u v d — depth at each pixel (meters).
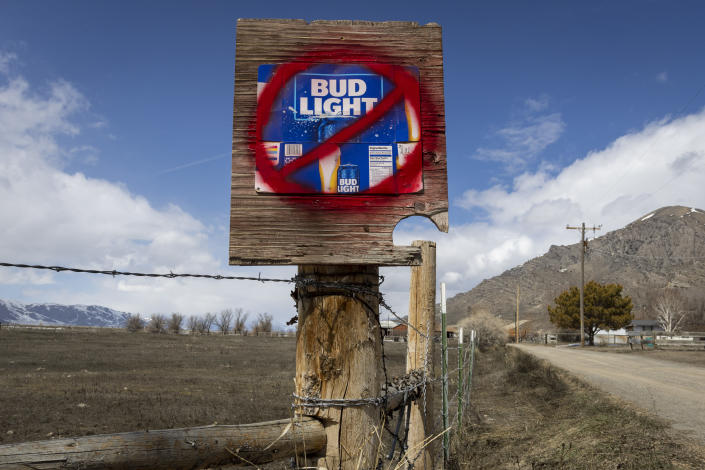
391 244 2.36
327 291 2.36
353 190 2.37
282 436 2.17
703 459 6.25
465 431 8.38
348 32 2.51
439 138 2.46
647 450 6.65
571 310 60.38
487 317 37.72
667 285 180.88
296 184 2.36
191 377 17.88
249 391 14.43
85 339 40.44
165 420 9.98
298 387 2.39
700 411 9.45
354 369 2.33
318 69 2.46
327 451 2.28
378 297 2.46
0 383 15.12
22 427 9.23
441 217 2.39
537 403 11.66
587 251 45.75
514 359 20.77
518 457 6.94
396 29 2.53
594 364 20.17
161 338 47.81
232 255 2.29
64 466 1.68
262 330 70.12
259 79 2.43
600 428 8.08
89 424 9.56
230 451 2.03
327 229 2.34
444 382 5.90
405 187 2.39
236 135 2.38
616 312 58.34
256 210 2.33
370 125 2.43
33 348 30.12
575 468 6.22
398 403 3.49
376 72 2.48
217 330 75.00
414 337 5.50
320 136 2.40
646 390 12.30
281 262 2.30
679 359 23.25
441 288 5.61
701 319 89.81
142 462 1.82
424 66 2.51
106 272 2.48
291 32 2.49
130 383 15.71
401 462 3.48
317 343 2.34
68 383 15.42
